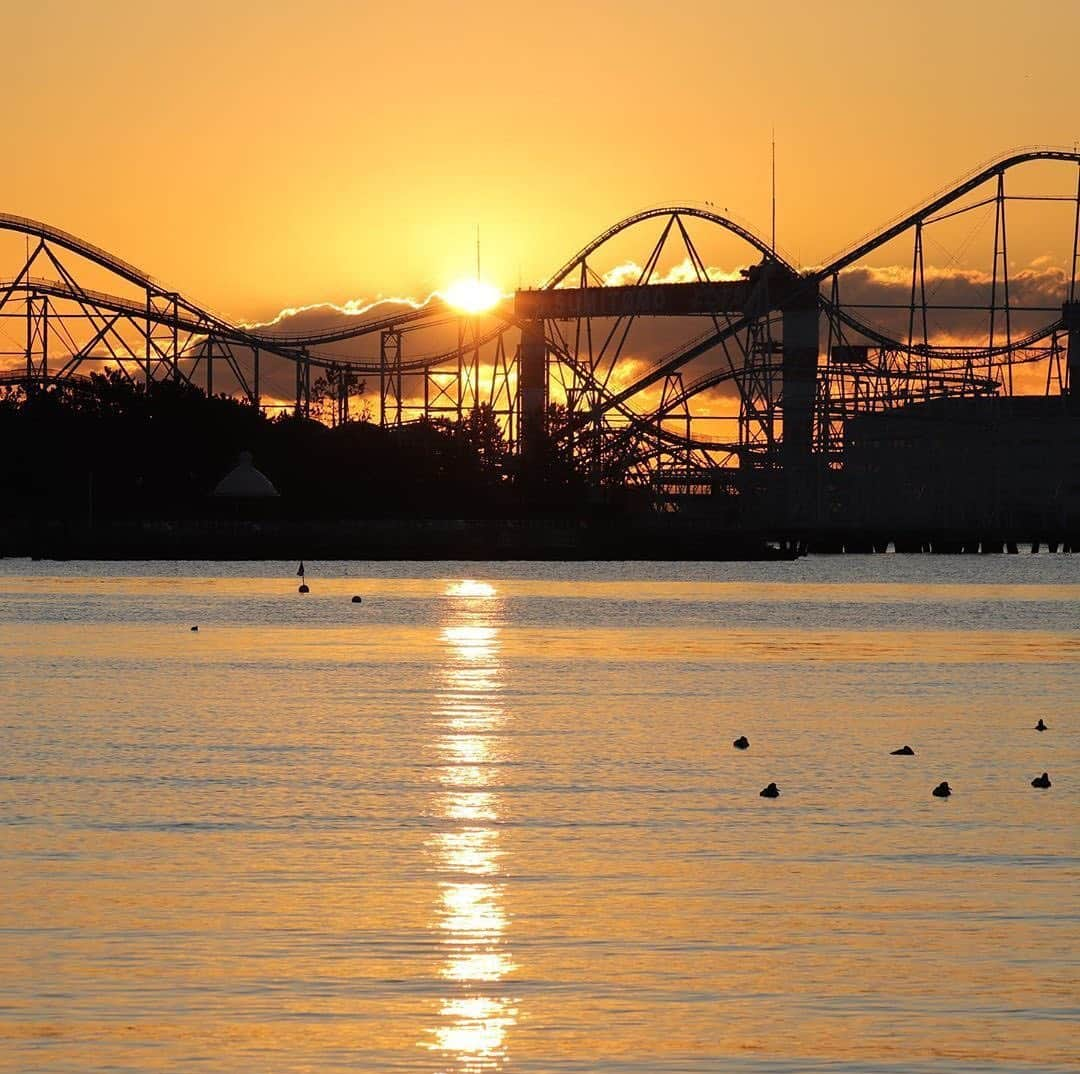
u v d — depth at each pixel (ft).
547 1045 328.08
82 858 468.75
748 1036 333.83
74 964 372.79
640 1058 322.14
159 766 620.49
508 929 402.31
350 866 462.60
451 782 592.19
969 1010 348.38
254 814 531.91
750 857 475.31
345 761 636.89
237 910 415.64
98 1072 313.12
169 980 362.74
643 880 449.06
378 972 369.91
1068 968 374.43
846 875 454.40
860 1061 321.11
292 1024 337.93
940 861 470.80
